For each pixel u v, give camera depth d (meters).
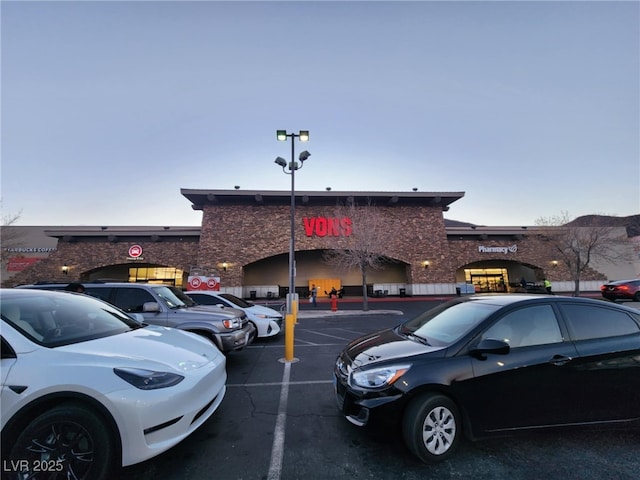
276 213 25.14
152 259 24.92
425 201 26.11
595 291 26.73
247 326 7.00
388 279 28.94
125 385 2.53
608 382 3.25
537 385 3.12
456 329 3.54
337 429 3.61
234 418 3.91
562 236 22.55
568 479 2.67
